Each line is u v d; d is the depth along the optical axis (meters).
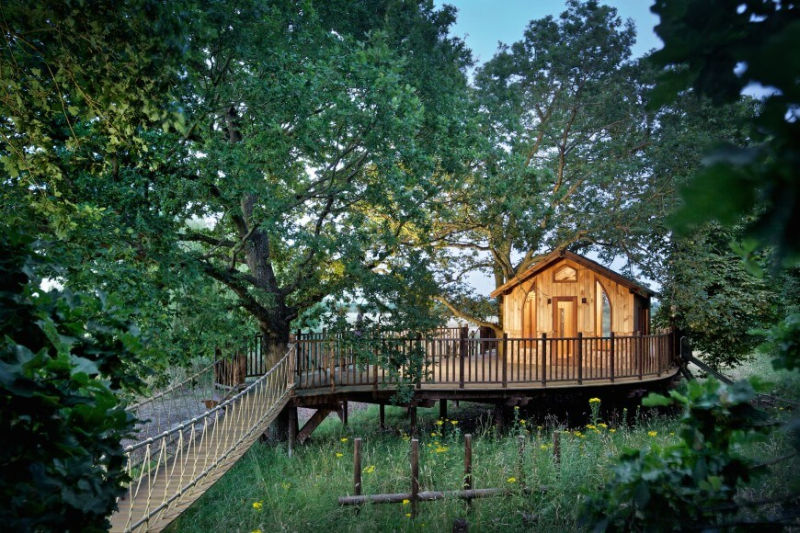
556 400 14.96
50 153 5.80
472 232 20.88
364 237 12.30
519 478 8.79
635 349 15.73
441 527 7.93
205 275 11.99
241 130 10.89
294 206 12.06
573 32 17.91
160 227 9.83
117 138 5.88
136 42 4.19
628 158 18.42
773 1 0.82
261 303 13.75
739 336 17.50
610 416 15.95
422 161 11.13
